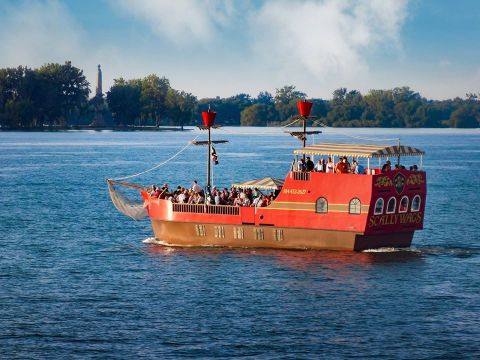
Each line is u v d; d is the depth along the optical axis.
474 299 87.88
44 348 74.12
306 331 78.25
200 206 112.44
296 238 108.12
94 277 97.31
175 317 82.06
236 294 89.56
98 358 72.00
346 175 105.06
